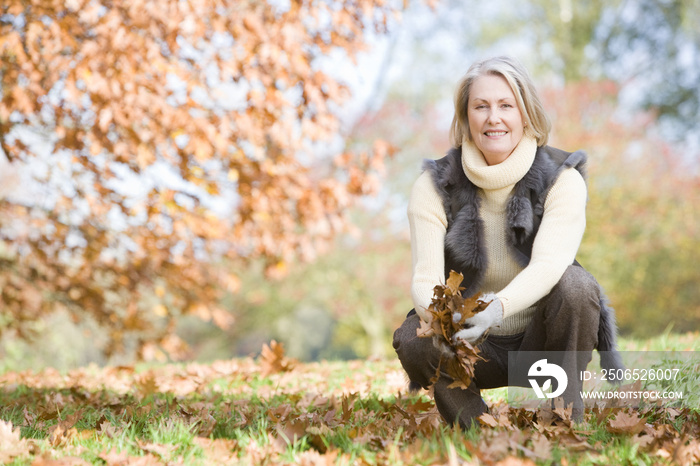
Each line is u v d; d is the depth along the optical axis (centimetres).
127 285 736
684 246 1425
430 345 221
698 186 1413
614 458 192
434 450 192
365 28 587
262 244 671
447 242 232
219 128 556
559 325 217
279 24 544
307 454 197
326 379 414
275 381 419
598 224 1423
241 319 1778
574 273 218
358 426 231
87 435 231
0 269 738
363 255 1536
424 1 662
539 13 1838
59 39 502
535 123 235
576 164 233
